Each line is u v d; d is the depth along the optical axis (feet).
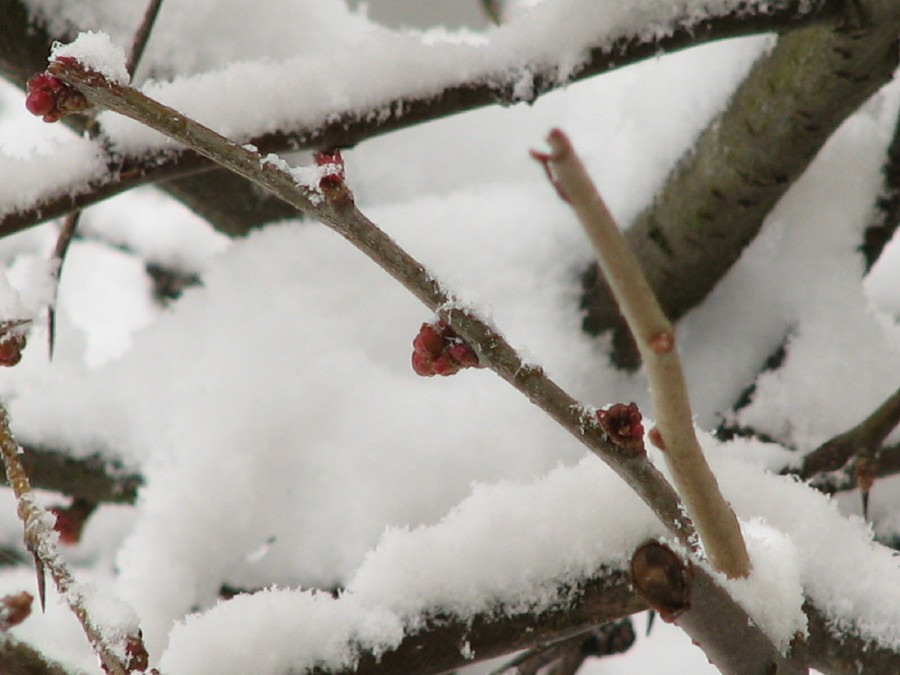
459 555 2.90
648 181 3.40
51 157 2.99
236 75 3.03
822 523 2.90
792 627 2.76
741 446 3.17
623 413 2.75
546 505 2.91
